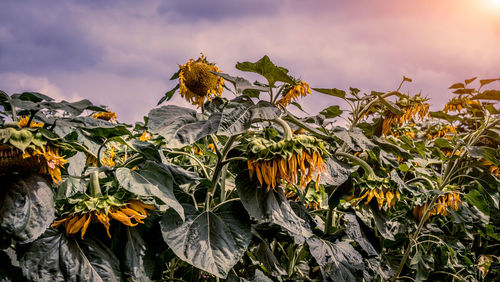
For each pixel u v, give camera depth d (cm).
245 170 181
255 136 210
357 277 209
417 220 336
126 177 148
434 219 417
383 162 293
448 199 311
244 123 159
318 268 276
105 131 165
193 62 285
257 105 171
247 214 181
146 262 158
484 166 347
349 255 218
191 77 275
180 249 158
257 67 181
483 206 310
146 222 170
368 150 232
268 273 236
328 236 247
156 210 183
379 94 295
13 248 152
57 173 143
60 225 148
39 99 161
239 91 184
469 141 357
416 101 335
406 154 274
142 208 154
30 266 133
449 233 432
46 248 139
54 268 135
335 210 276
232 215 179
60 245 141
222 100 280
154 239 168
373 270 243
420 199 332
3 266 144
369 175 243
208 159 337
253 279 226
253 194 174
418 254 307
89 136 209
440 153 341
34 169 140
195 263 154
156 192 148
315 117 281
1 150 129
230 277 209
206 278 239
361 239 238
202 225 171
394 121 320
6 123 131
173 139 151
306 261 307
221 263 158
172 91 283
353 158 246
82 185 166
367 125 332
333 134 252
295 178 157
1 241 143
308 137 162
